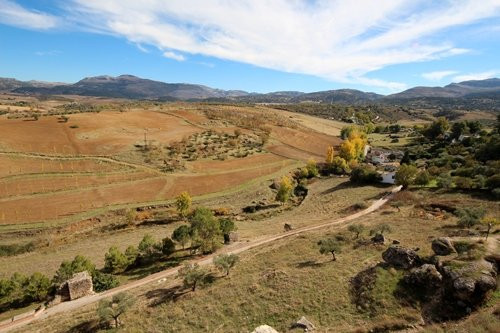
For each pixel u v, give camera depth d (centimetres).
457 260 2409
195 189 8425
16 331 3127
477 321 1886
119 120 12875
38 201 7225
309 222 5791
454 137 13950
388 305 2327
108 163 9238
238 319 2573
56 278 4256
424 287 2370
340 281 2781
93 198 7575
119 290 3944
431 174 7738
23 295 4009
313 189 8888
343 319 2325
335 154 12138
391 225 4306
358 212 5909
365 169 8681
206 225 5091
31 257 5488
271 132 14312
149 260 4956
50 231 6334
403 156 11512
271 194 8544
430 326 1991
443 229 3866
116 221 6856
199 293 3123
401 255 2781
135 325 2748
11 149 9044
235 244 5078
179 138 11962
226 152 11338
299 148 12950
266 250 4138
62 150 9550
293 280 2944
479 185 5953
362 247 3519
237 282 3188
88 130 11244
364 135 14375
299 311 2514
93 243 5975
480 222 3800
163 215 7138
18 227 6306
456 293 2103
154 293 3431
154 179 8762
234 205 7762
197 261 4581
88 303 3597
